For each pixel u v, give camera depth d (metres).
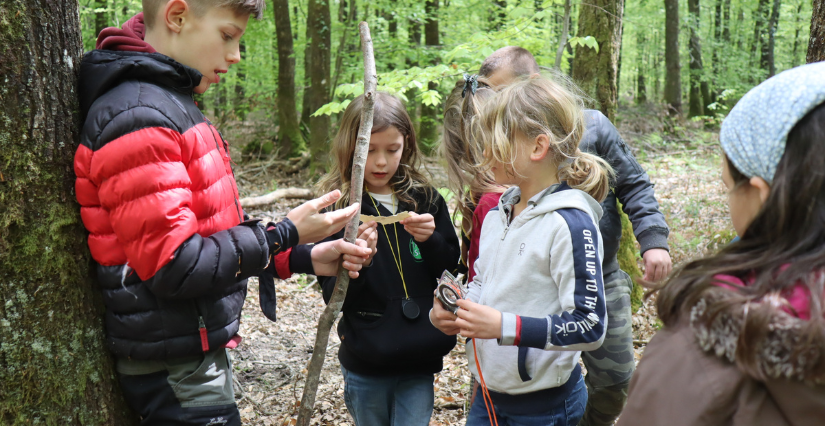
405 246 2.21
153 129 1.42
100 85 1.51
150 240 1.40
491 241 1.83
